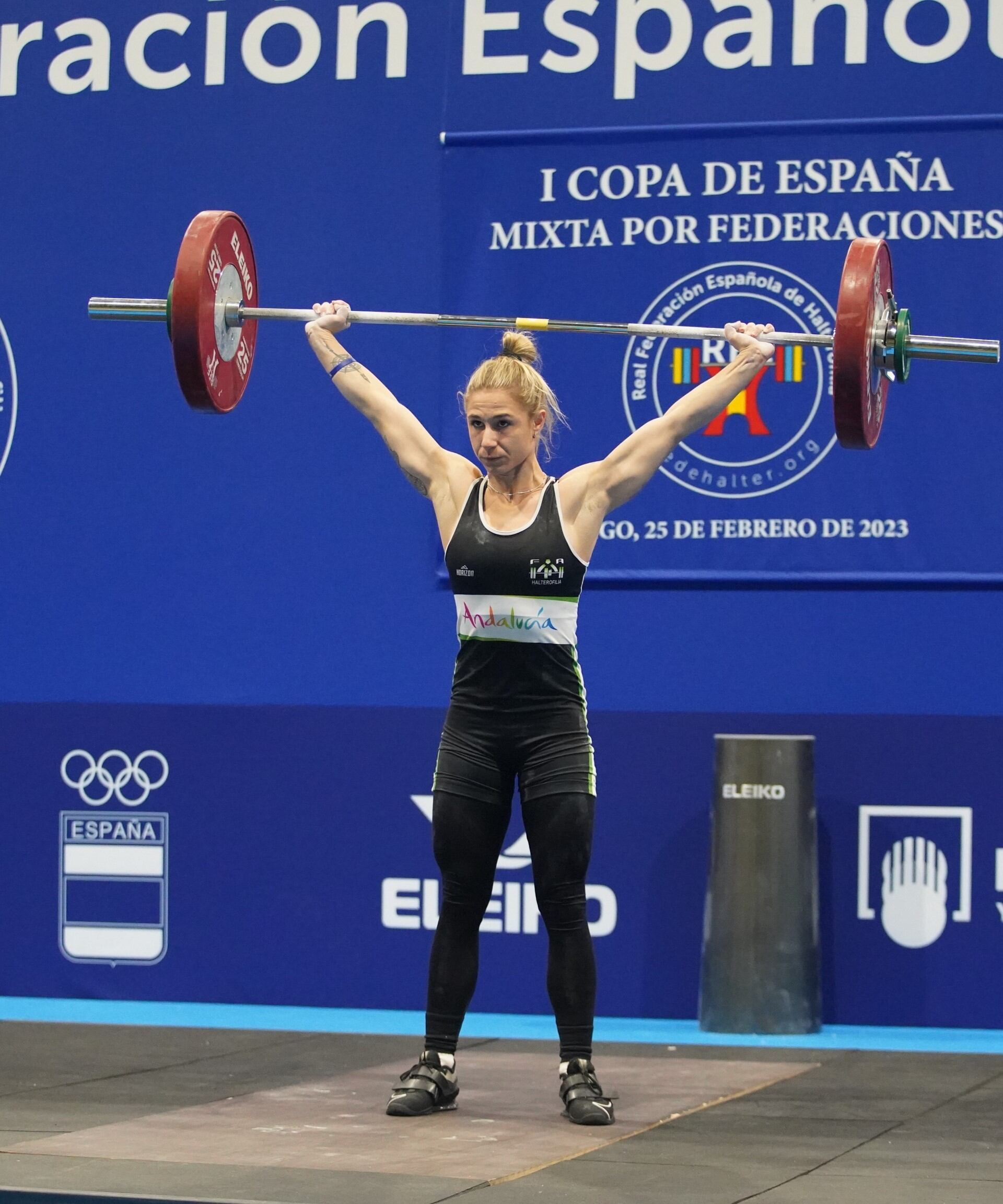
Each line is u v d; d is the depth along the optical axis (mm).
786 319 7230
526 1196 3871
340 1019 7176
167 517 7684
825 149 7199
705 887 7180
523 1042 6469
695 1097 5273
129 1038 6453
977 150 7090
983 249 7082
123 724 7684
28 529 7750
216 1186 3951
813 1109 5070
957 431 7074
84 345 7742
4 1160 4250
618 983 7266
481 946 7391
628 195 7355
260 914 7562
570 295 7398
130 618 7699
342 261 7586
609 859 7289
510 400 4918
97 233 7734
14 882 7707
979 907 7023
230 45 7684
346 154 7590
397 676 7504
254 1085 5445
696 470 7262
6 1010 7359
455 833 5078
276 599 7605
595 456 7359
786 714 7180
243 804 7590
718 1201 3828
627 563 7309
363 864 7500
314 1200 3807
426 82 7535
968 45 7113
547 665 5039
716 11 7316
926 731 7078
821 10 7227
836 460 7160
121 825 7680
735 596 7230
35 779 7699
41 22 7793
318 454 7586
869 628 7133
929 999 7027
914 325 7121
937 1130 4750
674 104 7344
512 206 7449
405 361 7527
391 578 7520
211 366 5328
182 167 7707
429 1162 4254
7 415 7770
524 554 4969
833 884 7109
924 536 7090
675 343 7312
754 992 6766
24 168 7793
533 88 7449
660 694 7273
